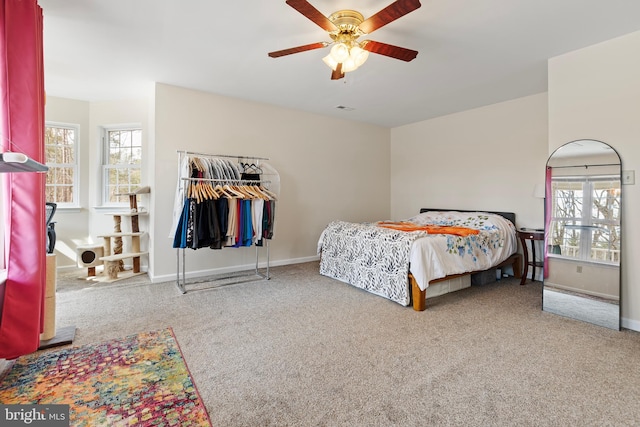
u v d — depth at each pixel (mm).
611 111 2674
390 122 5742
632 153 2576
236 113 4352
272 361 2055
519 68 3271
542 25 2443
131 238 4445
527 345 2295
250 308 3023
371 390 1753
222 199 3457
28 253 1866
